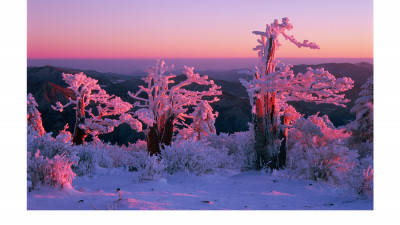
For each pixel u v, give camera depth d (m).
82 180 10.51
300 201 7.84
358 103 17.17
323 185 9.99
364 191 7.96
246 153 14.80
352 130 17.03
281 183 10.35
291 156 14.72
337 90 14.07
